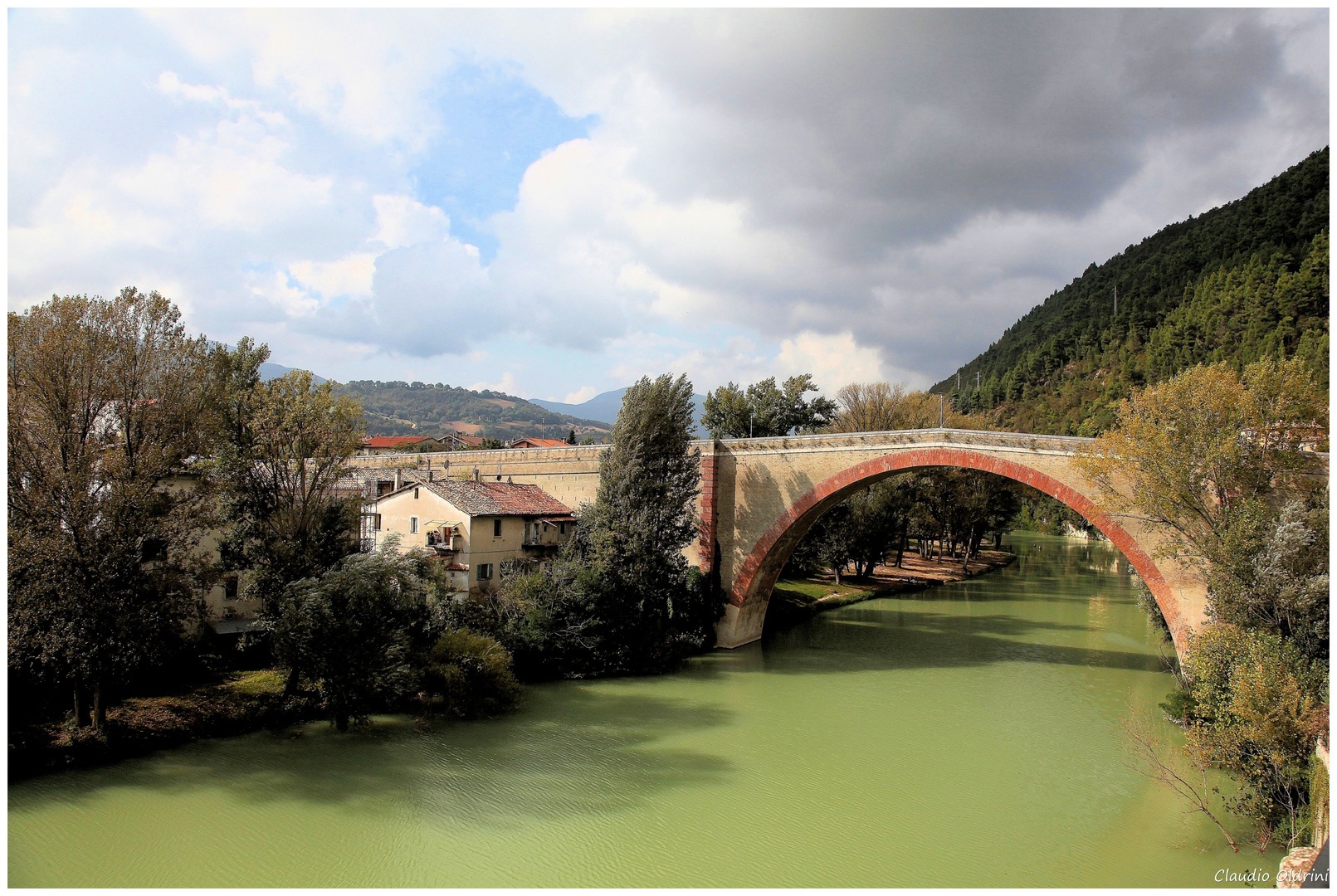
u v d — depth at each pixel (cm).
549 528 4309
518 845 1989
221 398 2883
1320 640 2280
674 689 3456
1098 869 1897
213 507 2756
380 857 1903
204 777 2319
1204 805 2166
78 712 2416
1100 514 3275
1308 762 1881
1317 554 2411
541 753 2631
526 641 3422
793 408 7094
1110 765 2608
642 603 3778
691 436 4191
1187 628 3069
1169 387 2886
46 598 2208
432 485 4019
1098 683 3638
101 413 2448
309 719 2828
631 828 2103
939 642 4531
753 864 1919
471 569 3794
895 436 3794
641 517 3841
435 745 2661
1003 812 2239
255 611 3384
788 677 3703
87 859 1839
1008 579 7488
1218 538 2673
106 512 2289
